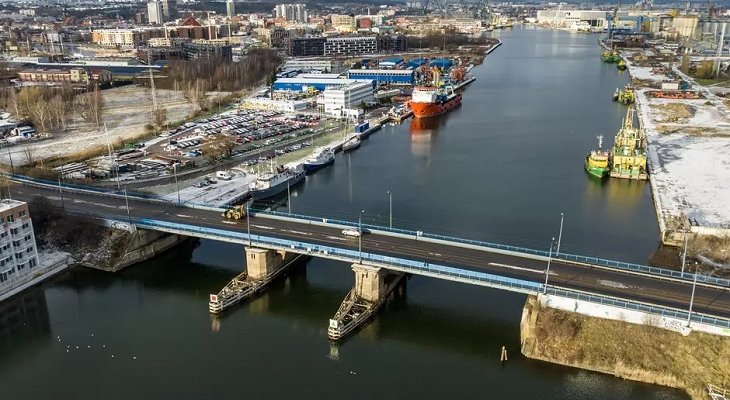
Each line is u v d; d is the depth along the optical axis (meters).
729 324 101.31
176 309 137.00
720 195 197.88
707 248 158.00
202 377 110.62
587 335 108.69
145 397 104.88
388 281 139.12
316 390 106.25
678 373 101.38
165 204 180.88
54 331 127.88
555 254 135.12
